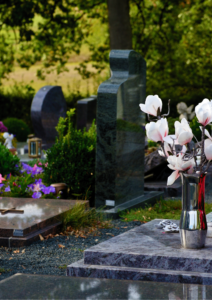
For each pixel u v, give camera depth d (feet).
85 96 72.64
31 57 69.41
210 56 66.49
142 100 22.59
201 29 64.28
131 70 20.83
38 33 61.41
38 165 29.58
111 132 19.16
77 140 23.52
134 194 22.02
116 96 18.90
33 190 20.51
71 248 13.96
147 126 7.39
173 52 68.64
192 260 6.89
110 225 17.38
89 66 89.92
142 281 6.30
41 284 6.13
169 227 8.89
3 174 24.49
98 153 19.43
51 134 42.78
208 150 7.21
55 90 42.86
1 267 12.02
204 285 6.11
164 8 61.36
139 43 67.56
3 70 72.43
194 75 68.33
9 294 5.72
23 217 15.71
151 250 7.41
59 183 21.81
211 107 7.38
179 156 7.39
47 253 13.37
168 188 24.77
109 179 19.38
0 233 14.25
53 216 15.96
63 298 5.56
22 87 76.02
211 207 19.69
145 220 18.13
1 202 18.43
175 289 5.93
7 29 65.46
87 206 18.93
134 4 65.77
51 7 58.03
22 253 13.37
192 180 7.50
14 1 53.31
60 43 68.23
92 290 5.89
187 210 7.53
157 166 27.35
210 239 8.24
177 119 32.19
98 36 71.15
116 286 6.05
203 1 57.31
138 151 22.38
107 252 7.35
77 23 62.44
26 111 73.51
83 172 22.31
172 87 70.59
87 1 60.29
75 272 7.28
